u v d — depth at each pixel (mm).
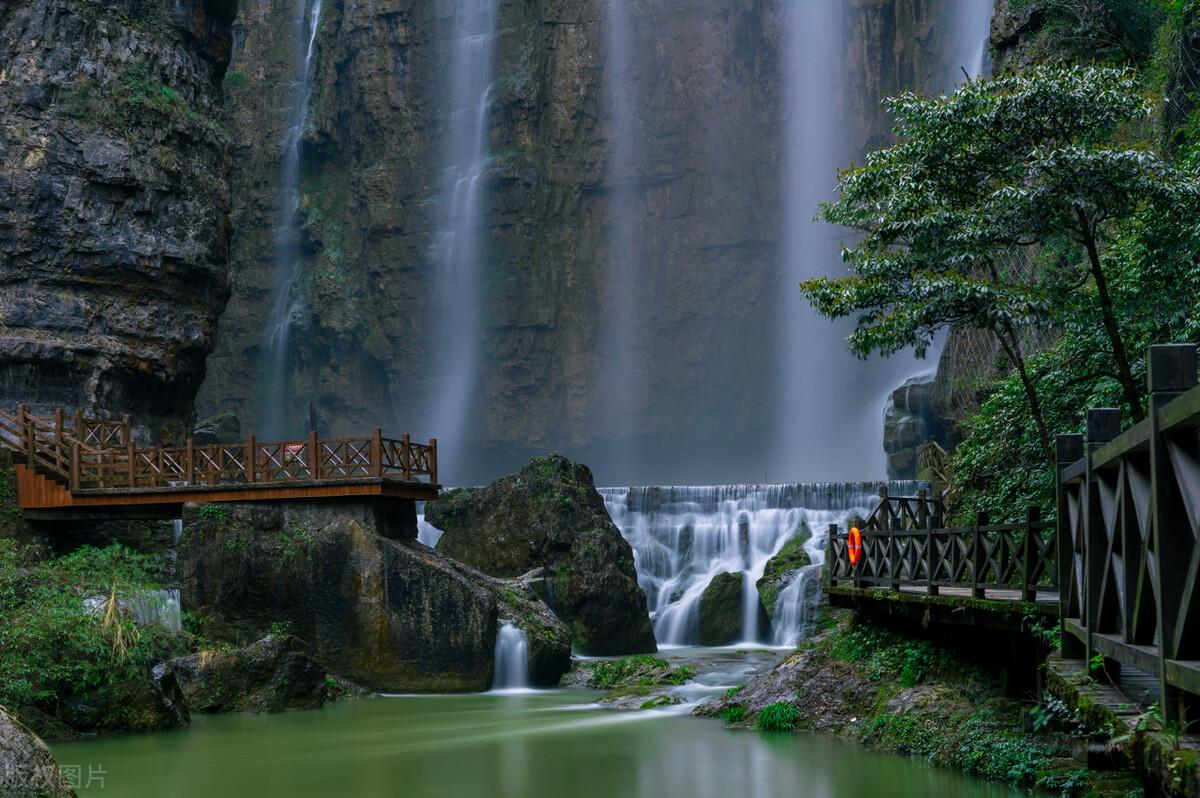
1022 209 13008
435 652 20188
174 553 25875
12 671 14586
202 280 32281
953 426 31047
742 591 28422
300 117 59531
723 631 27984
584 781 12188
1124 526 6012
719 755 13273
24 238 28766
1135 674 7238
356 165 59250
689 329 59031
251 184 58812
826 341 58375
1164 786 5012
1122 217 13445
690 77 58469
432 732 15797
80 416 24641
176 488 21859
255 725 16562
